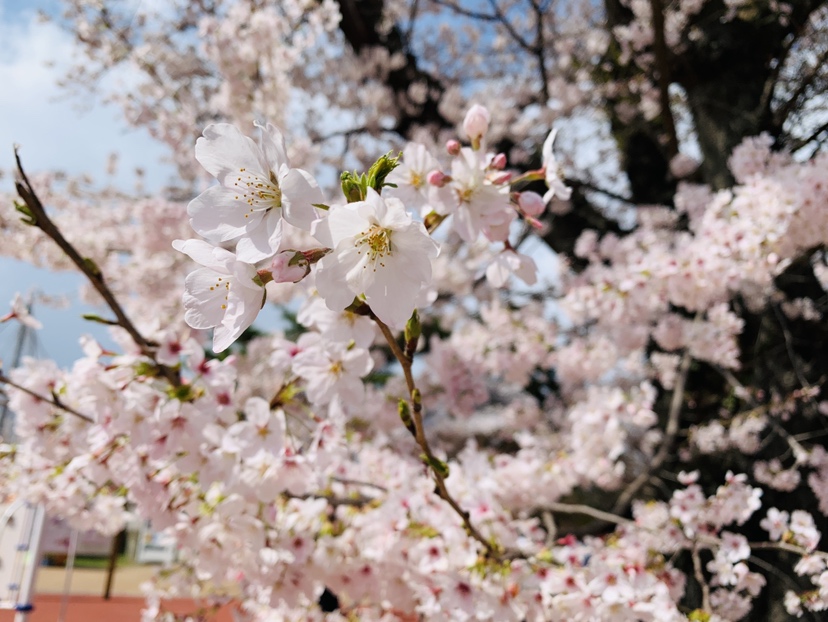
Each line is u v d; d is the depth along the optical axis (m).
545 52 7.05
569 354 4.32
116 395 1.78
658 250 3.35
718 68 4.92
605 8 5.95
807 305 4.34
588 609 1.91
